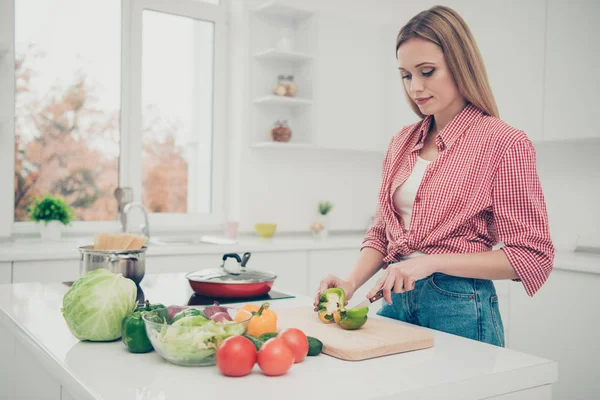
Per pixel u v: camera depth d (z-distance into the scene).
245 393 0.89
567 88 2.88
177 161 3.75
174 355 1.01
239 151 3.74
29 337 1.25
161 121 3.68
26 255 2.63
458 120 1.42
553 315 2.73
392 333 1.21
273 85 3.80
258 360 0.98
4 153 3.11
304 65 3.76
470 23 3.49
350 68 3.79
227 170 3.88
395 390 0.90
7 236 3.12
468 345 1.20
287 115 3.87
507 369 1.02
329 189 4.11
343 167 4.18
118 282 1.20
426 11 1.42
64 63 3.34
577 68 2.83
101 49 3.44
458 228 1.39
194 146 3.81
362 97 3.86
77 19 3.36
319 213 3.88
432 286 1.41
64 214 3.15
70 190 3.41
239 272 1.72
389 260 1.51
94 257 1.59
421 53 1.38
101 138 3.48
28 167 3.28
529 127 3.10
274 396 0.87
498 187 1.33
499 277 1.30
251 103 3.72
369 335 1.19
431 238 1.40
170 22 3.67
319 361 1.07
